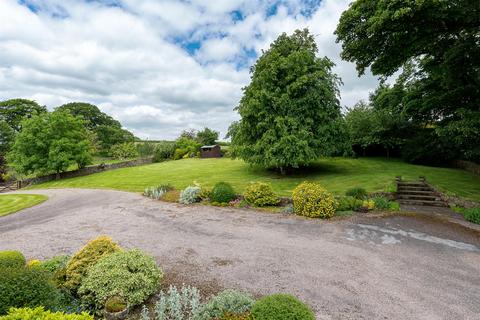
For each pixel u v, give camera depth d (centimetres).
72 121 2603
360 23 971
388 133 2211
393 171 1673
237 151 1594
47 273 383
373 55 1084
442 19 870
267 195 1109
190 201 1216
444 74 1089
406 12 748
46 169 2436
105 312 375
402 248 652
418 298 432
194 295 411
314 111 1480
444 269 540
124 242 720
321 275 514
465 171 1725
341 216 929
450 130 1001
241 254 625
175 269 548
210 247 674
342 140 1545
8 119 4266
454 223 844
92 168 2783
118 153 4016
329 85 1513
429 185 1203
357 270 536
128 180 2056
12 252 490
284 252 634
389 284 479
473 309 402
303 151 1359
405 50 1016
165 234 787
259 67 1614
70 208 1222
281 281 491
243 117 1546
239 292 422
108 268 426
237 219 938
